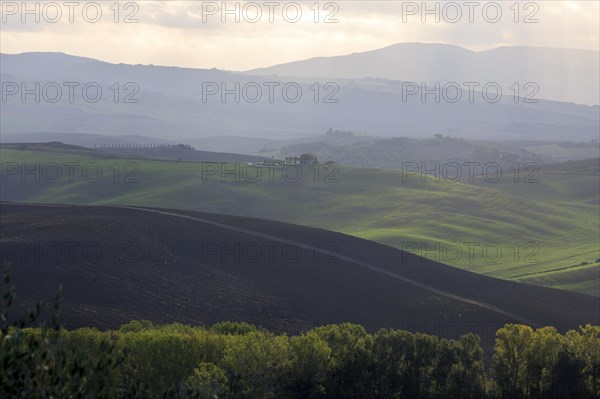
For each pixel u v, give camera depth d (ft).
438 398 366.63
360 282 564.71
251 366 314.76
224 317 476.95
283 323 483.10
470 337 376.89
